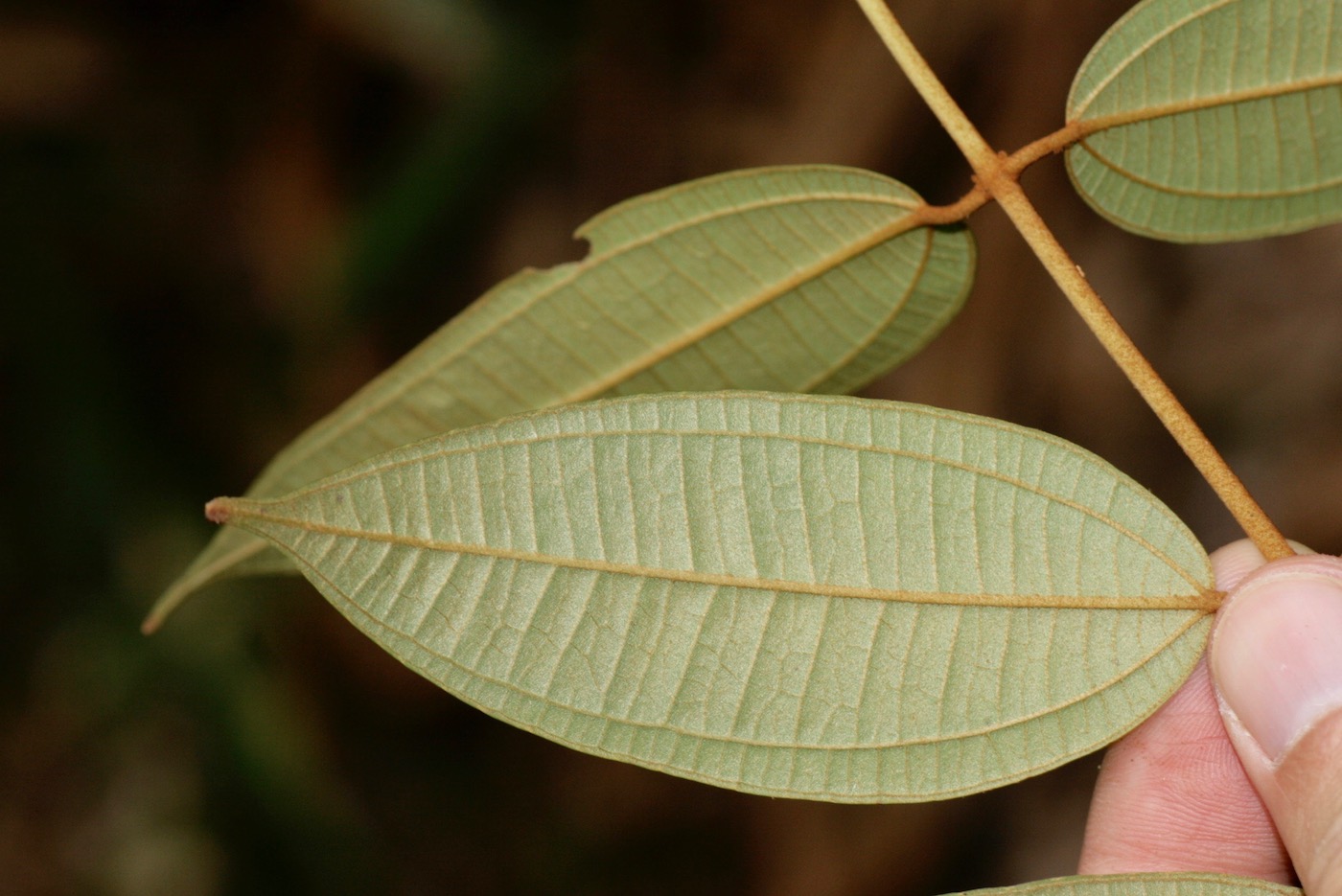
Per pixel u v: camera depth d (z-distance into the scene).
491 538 0.37
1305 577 0.38
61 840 0.67
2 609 0.65
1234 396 0.73
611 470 0.37
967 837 0.72
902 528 0.37
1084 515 0.37
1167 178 0.39
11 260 0.67
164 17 0.73
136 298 0.70
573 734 0.37
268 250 0.73
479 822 0.76
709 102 0.76
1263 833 0.43
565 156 0.76
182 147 0.73
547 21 0.72
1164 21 0.39
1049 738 0.37
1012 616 0.37
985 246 0.71
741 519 0.37
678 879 0.75
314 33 0.73
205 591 0.66
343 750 0.74
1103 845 0.44
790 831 0.74
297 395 0.71
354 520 0.37
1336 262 0.74
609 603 0.37
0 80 0.69
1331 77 0.39
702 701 0.37
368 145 0.75
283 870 0.64
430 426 0.40
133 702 0.66
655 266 0.40
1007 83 0.70
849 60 0.73
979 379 0.71
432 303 0.75
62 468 0.65
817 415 0.37
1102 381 0.72
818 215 0.39
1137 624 0.37
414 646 0.37
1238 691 0.39
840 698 0.37
